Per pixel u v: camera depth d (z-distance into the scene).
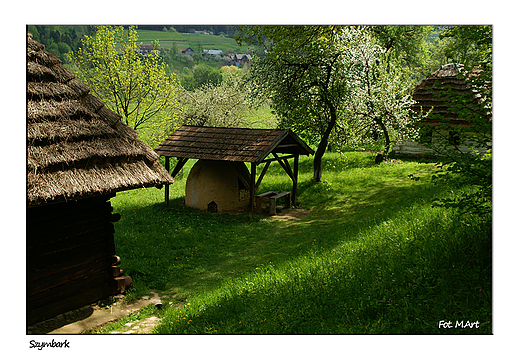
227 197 16.78
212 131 17.45
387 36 28.25
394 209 12.01
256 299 6.94
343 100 18.97
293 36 17.98
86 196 7.09
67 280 7.71
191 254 11.42
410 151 24.06
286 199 17.66
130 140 8.52
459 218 8.11
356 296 6.23
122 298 8.57
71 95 8.20
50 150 7.00
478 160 6.92
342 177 20.72
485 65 7.56
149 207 16.95
